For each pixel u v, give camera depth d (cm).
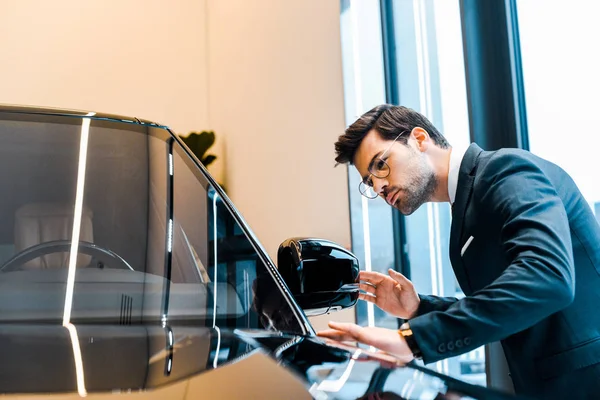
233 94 414
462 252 143
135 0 463
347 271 123
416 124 156
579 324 131
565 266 116
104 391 60
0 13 433
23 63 436
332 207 281
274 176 341
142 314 92
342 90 274
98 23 454
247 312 94
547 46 203
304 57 305
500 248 134
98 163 119
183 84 471
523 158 135
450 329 111
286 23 324
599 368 129
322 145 288
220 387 60
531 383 137
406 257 272
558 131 200
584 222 137
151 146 126
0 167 113
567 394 131
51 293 95
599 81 184
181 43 473
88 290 96
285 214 327
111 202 113
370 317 274
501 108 217
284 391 59
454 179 148
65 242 105
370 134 157
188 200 116
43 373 65
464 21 220
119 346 75
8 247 102
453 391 59
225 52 432
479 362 240
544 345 133
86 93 448
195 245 108
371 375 63
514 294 112
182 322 90
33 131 121
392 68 279
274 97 339
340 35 275
